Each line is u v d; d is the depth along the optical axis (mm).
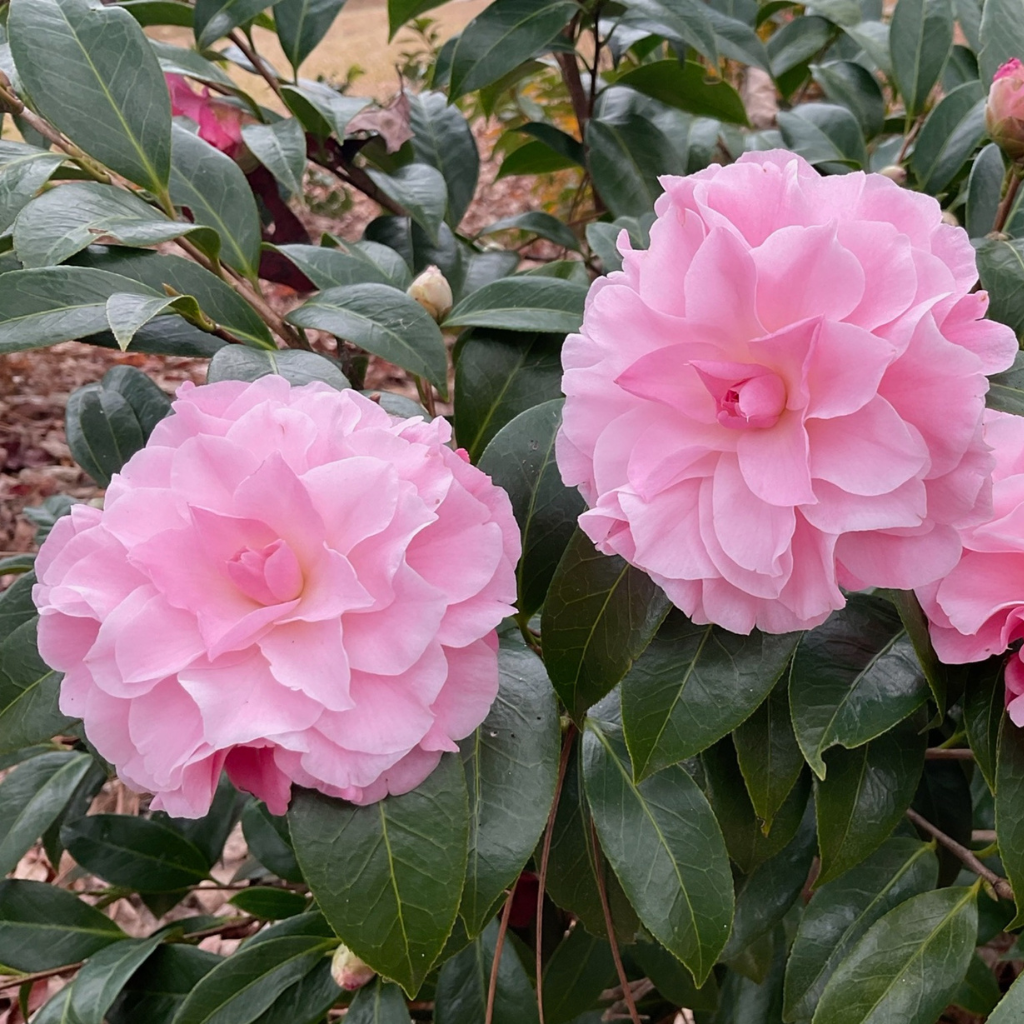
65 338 301
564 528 314
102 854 449
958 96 480
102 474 444
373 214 1337
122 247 331
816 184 250
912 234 246
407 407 352
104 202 320
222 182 372
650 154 527
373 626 237
